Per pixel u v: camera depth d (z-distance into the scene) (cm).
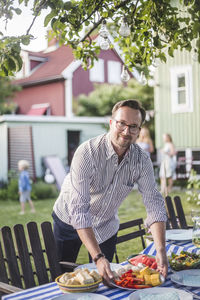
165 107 1453
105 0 356
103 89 2180
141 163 265
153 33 373
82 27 351
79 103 2136
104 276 212
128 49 397
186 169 1412
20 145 1559
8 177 1526
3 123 1555
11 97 2017
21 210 979
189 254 251
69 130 1689
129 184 272
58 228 306
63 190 299
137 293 197
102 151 257
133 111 241
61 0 288
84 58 412
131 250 542
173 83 1423
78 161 255
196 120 1382
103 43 339
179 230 332
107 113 2158
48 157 1533
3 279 246
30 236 264
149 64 379
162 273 223
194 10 301
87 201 247
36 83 2189
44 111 2122
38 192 1243
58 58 2258
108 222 296
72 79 2102
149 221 258
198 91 1371
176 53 1401
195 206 853
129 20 348
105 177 264
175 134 1434
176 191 1129
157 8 340
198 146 1378
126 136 242
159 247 241
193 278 215
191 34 345
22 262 257
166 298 185
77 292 200
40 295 202
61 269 274
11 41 275
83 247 586
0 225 743
